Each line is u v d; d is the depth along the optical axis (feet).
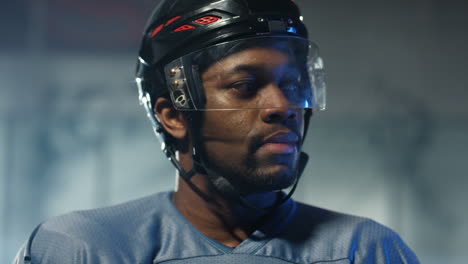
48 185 34.76
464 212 33.71
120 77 35.81
